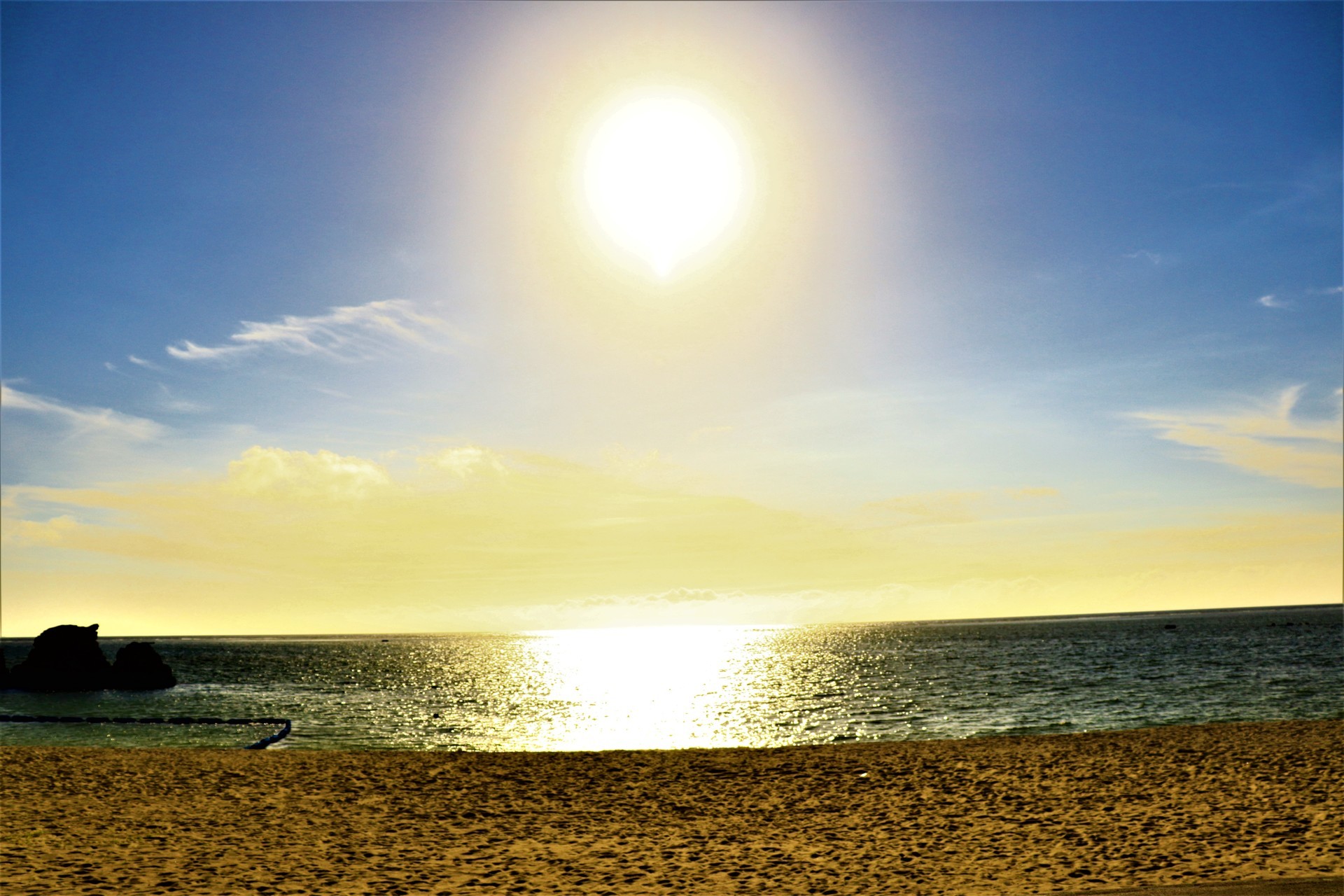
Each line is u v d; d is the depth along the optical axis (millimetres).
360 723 47188
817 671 90438
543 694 68500
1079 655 96312
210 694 72250
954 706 48719
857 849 14875
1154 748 24484
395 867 13727
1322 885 10836
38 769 22906
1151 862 12812
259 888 12164
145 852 14289
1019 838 15180
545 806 19234
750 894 12094
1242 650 93875
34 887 11812
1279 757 21906
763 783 21844
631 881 12875
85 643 80438
